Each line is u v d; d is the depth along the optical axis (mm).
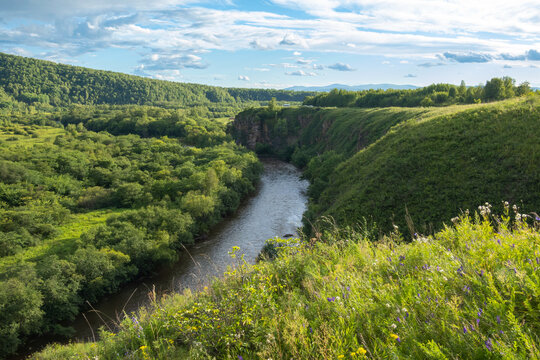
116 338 5441
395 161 27109
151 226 35094
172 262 30750
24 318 20594
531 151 19938
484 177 20469
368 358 2596
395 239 6000
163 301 6234
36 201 44781
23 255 31031
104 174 59094
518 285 2850
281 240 6801
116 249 28953
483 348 2270
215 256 32000
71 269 24812
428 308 2920
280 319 3674
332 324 3264
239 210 46781
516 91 72062
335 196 31734
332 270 4992
